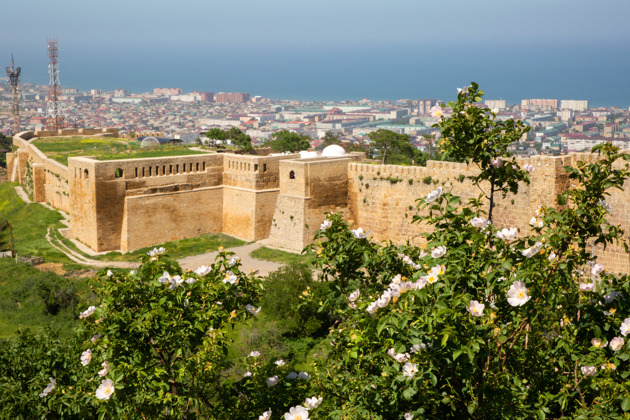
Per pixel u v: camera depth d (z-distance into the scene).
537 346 19.06
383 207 73.44
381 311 15.09
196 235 81.69
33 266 72.62
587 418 15.22
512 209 60.34
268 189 80.44
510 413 15.92
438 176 67.69
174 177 79.50
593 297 17.98
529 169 19.41
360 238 19.48
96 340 18.45
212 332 18.30
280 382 20.23
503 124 19.59
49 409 24.25
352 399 17.62
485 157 19.36
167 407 19.45
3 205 115.31
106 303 18.27
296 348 49.69
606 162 18.41
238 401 20.16
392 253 20.12
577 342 17.94
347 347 18.83
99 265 72.88
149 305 18.39
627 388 15.46
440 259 16.22
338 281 19.77
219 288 19.11
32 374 27.00
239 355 46.47
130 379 18.03
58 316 59.91
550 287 16.72
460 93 19.30
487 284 16.09
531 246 17.03
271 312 52.81
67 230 84.44
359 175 75.44
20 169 121.38
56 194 99.50
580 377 17.42
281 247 76.69
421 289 14.93
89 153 111.31
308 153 84.75
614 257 53.28
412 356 15.14
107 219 76.19
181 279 19.16
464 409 16.64
